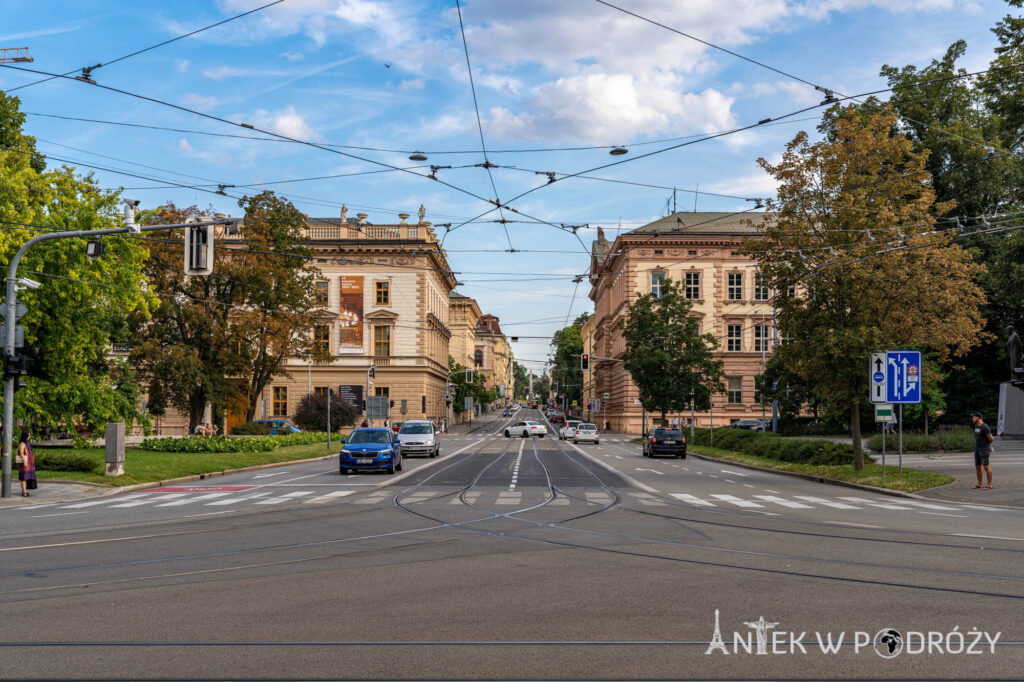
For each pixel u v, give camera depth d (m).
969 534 14.01
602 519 16.16
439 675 5.93
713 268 75.69
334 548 12.30
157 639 6.95
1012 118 33.44
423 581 9.55
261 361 51.44
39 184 29.91
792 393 61.88
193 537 13.61
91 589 9.18
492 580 9.61
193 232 19.23
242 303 50.16
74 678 5.91
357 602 8.38
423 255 74.62
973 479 26.55
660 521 15.81
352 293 75.00
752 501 20.53
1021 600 8.47
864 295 27.77
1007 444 45.31
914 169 28.41
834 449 32.97
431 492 22.56
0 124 33.47
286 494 22.30
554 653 6.48
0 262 27.92
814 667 6.13
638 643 6.77
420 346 74.88
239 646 6.71
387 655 6.42
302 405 63.53
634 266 75.81
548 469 33.22
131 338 48.12
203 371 47.56
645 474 31.30
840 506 19.48
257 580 9.66
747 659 6.33
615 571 10.20
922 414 52.91
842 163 28.42
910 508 19.19
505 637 6.96
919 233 27.64
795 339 30.33
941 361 29.25
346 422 63.91
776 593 8.80
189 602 8.43
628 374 80.56
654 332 58.03
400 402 74.88
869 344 27.50
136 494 23.03
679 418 68.00
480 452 49.22
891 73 48.28
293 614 7.85
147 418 37.78
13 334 21.61
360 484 25.72
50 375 32.88
